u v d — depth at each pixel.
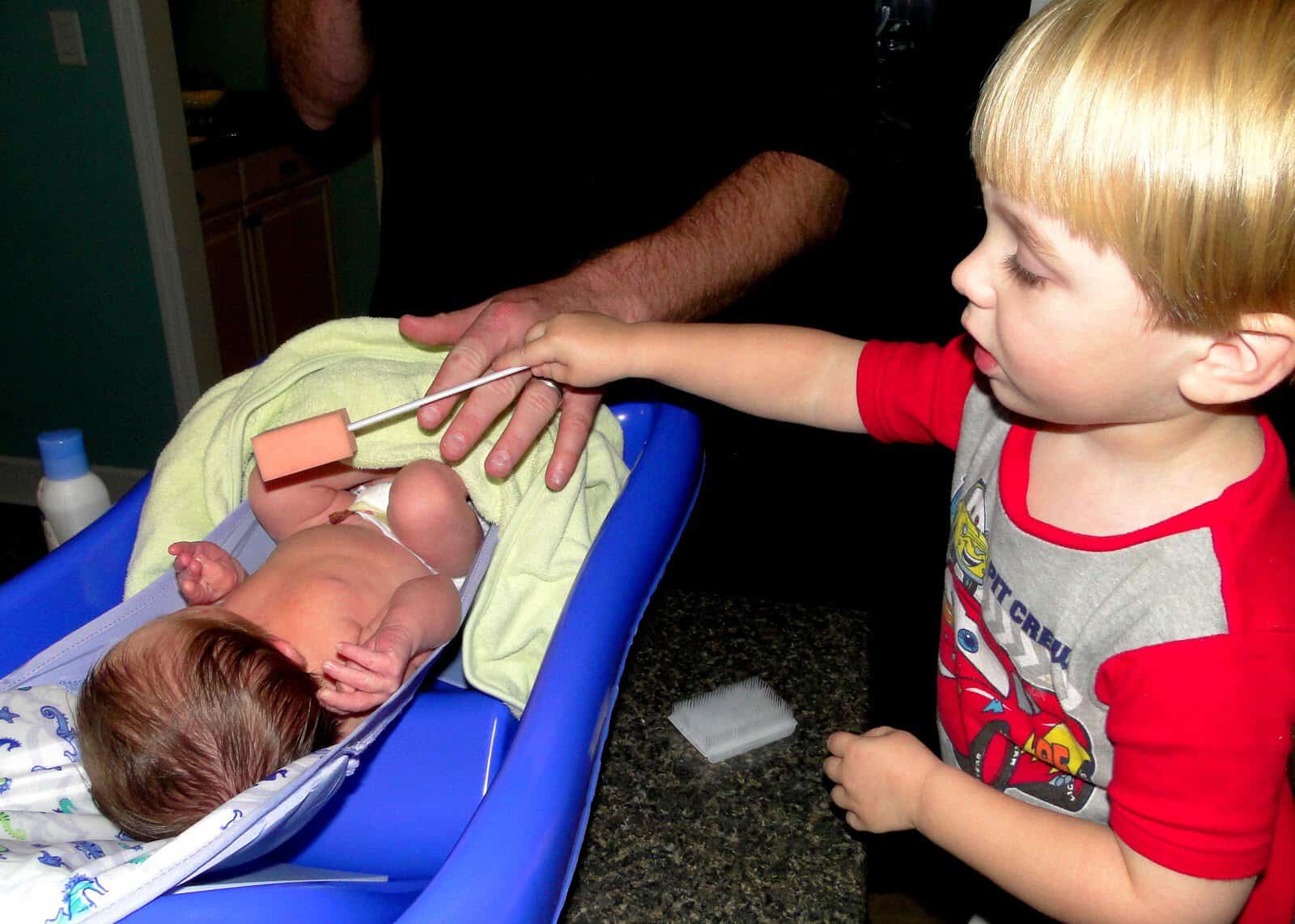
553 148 1.17
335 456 0.77
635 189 1.19
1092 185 0.47
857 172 1.15
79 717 0.78
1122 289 0.49
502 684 0.88
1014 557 0.64
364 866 0.71
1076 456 0.61
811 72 1.10
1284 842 0.66
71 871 0.62
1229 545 0.54
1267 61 0.46
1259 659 0.52
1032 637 0.64
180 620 0.83
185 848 0.61
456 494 0.93
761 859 0.74
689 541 1.62
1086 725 0.62
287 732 0.80
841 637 0.98
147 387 2.40
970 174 1.91
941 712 0.77
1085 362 0.52
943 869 1.00
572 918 0.70
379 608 0.95
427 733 0.72
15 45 2.12
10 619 0.81
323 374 0.98
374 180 3.03
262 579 0.94
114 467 2.50
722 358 0.82
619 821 0.77
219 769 0.77
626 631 0.72
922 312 1.91
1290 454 0.86
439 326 0.94
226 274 2.61
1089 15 0.49
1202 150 0.46
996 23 1.93
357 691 0.76
